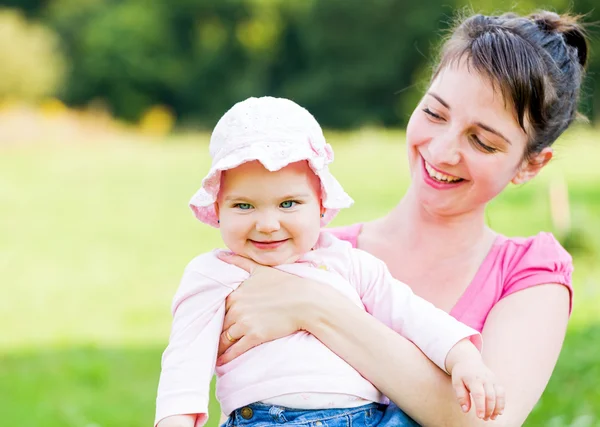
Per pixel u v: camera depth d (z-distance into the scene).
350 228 3.00
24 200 15.44
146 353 7.76
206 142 25.94
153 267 10.80
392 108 35.22
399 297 2.55
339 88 35.25
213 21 39.31
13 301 9.53
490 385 2.27
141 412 6.37
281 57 38.50
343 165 17.16
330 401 2.39
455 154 2.60
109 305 9.30
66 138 24.78
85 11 38.97
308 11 36.53
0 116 25.59
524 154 2.67
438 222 2.78
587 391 5.95
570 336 6.98
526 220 10.65
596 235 9.69
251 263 2.53
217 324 2.47
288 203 2.45
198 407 2.34
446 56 2.70
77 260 11.26
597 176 13.96
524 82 2.54
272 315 2.46
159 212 14.24
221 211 2.50
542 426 5.54
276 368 2.41
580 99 2.97
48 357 7.63
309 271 2.55
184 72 38.81
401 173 15.80
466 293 2.74
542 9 3.08
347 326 2.45
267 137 2.41
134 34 38.16
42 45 33.53
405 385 2.39
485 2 18.98
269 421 2.39
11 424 6.13
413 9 34.41
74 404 6.45
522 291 2.69
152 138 27.62
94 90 37.97
